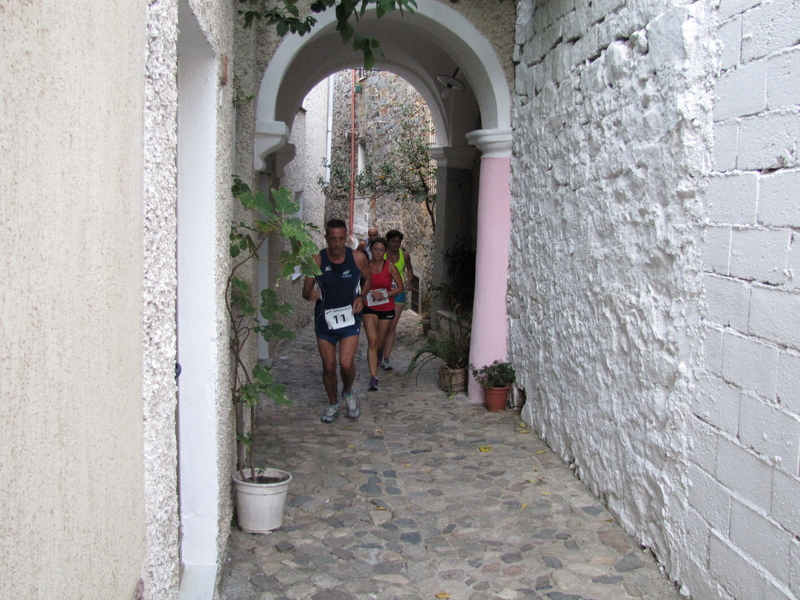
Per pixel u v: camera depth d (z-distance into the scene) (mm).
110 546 1334
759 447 2742
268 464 5176
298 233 3570
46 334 1019
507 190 6613
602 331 4391
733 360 2938
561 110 5188
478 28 6445
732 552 2916
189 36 2797
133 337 1529
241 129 5555
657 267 3627
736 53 2930
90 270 1203
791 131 2578
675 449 3426
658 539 3650
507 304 6742
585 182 4691
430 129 11375
